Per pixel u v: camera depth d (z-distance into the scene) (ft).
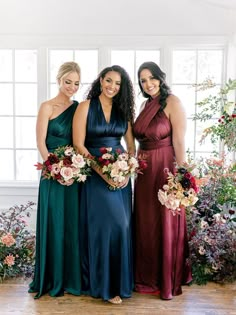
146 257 9.00
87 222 8.75
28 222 13.17
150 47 12.55
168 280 8.77
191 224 10.62
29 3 12.48
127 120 8.90
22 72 13.14
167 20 12.35
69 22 12.51
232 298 8.89
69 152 8.44
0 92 13.26
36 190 13.24
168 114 8.66
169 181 8.32
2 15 12.58
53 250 8.90
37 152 13.44
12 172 13.64
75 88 8.91
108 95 8.53
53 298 8.83
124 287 8.59
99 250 8.54
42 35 12.59
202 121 12.93
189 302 8.67
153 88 8.68
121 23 12.43
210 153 13.07
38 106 13.00
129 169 8.22
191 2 12.22
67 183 8.43
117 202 8.55
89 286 8.95
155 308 8.37
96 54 12.89
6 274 9.95
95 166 8.46
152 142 8.71
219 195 11.14
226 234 10.03
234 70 12.46
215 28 12.28
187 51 12.78
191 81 12.89
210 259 9.53
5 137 13.51
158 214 8.80
